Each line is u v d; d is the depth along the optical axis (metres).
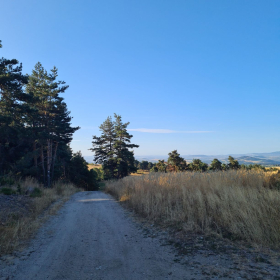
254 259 4.09
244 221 5.45
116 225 7.68
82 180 41.94
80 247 5.53
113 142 48.41
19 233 6.52
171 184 10.91
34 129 26.45
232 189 7.41
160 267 4.18
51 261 4.67
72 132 35.44
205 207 7.14
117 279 3.81
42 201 11.86
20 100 19.91
